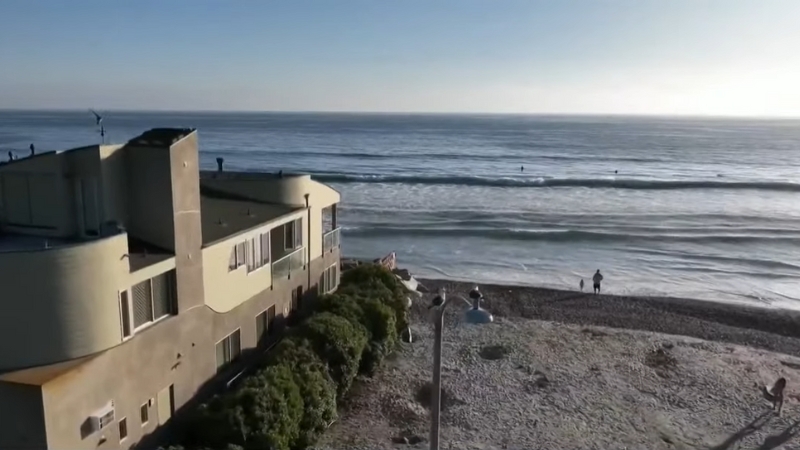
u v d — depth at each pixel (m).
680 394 22.89
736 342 29.53
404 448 18.27
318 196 25.67
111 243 13.45
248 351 20.03
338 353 19.81
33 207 16.09
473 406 21.28
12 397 11.91
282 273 22.33
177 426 15.80
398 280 28.25
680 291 40.34
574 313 33.41
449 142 194.00
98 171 15.22
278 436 15.41
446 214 65.19
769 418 21.27
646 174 104.12
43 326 12.48
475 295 11.90
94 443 13.11
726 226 60.41
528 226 59.44
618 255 49.62
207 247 17.25
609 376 24.22
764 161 131.62
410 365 24.41
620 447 19.03
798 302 38.28
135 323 14.61
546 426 20.11
